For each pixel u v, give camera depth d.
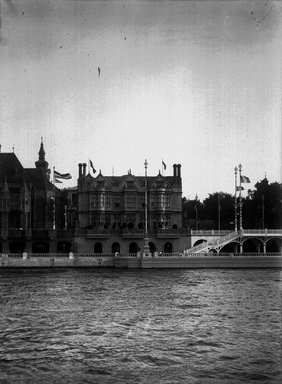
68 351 34.69
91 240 115.31
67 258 101.06
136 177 128.75
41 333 39.69
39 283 73.25
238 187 112.00
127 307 51.25
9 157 128.50
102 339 37.81
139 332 39.88
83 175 126.06
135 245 116.50
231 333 39.34
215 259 99.75
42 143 164.88
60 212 151.00
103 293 61.88
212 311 48.72
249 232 110.75
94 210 122.88
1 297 58.50
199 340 37.28
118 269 97.88
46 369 30.97
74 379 29.27
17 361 32.53
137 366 31.48
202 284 71.19
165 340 37.44
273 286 68.50
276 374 29.91
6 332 40.03
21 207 122.88
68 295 60.16
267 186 141.12
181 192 126.31
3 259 100.56
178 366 31.44
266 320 44.19
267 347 35.34
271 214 140.62
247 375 29.80
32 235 115.38
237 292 62.38
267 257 100.06
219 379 29.19
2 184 121.31
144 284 71.50
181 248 116.31
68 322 43.75
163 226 124.00
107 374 30.11
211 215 174.00
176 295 59.81
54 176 116.88
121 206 124.88
